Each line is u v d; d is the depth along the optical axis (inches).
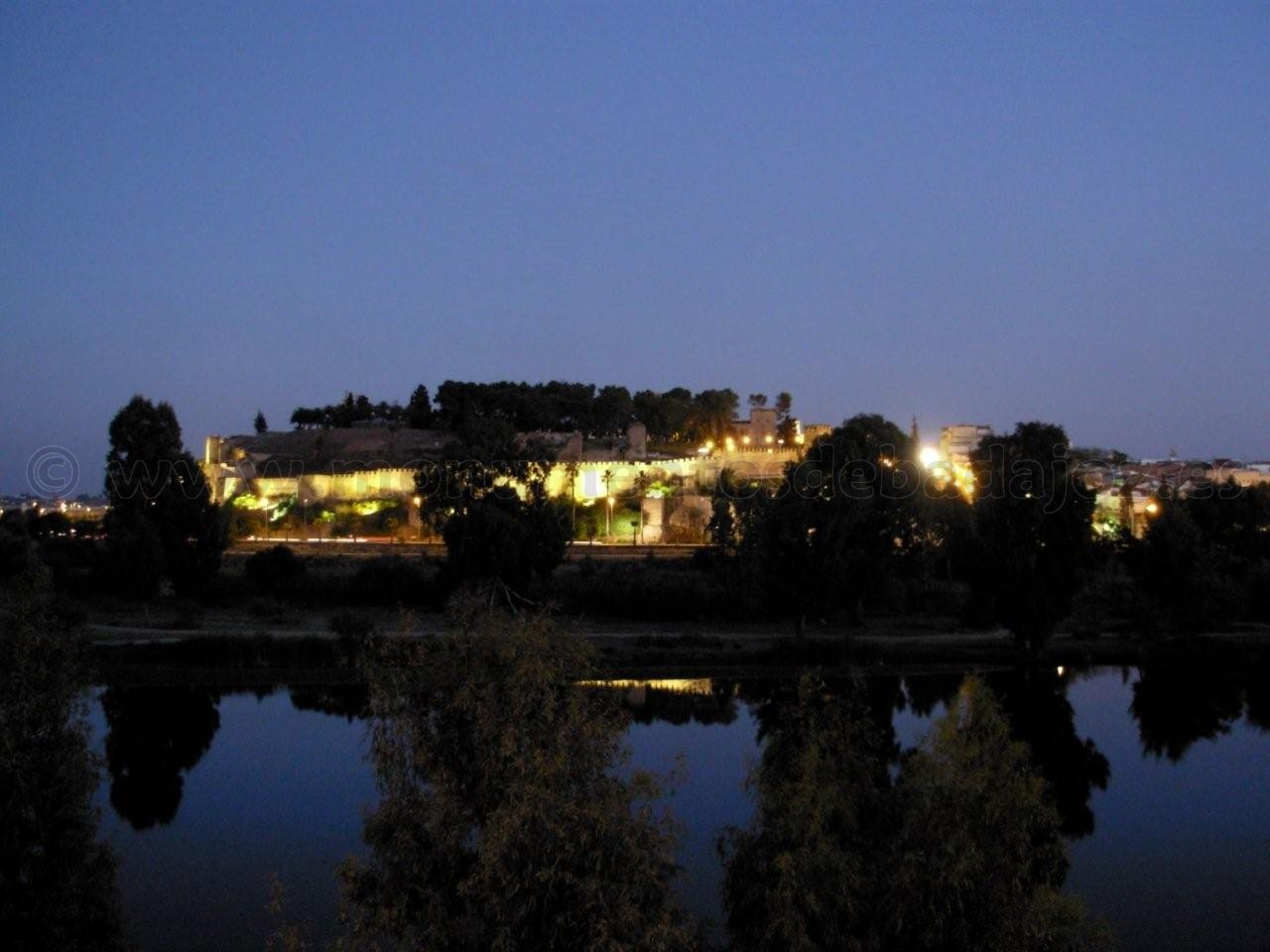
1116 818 1505.9
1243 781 1670.8
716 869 1210.6
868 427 4183.1
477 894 729.0
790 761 925.8
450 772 777.6
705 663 2440.9
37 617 1035.3
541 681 777.6
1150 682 2333.9
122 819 1499.8
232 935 1136.2
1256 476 5767.7
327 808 1540.4
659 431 7342.5
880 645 2605.8
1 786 935.7
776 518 2748.5
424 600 3009.4
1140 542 2866.6
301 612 3014.3
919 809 839.1
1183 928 1133.1
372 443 6294.3
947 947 792.3
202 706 2144.4
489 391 6943.9
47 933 940.0
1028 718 2041.1
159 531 3063.5
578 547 3818.9
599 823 734.5
